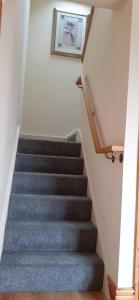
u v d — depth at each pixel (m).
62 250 2.36
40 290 2.04
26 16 3.43
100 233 2.35
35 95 4.37
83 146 3.31
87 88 3.08
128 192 1.93
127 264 1.90
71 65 4.50
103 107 2.54
